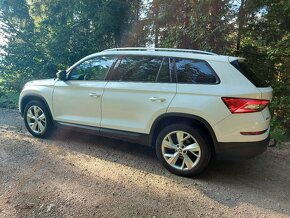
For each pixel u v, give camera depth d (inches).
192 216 131.7
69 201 137.6
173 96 166.9
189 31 322.3
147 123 175.5
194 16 319.3
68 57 416.8
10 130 243.1
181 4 340.8
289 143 248.2
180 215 132.0
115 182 158.7
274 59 303.9
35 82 230.1
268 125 163.2
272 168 191.3
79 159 187.3
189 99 162.2
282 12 290.5
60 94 210.2
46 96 217.0
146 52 184.2
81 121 202.2
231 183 165.6
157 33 375.9
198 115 159.3
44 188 148.1
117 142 221.6
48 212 128.6
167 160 172.1
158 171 175.2
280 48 286.2
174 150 170.6
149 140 177.8
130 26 402.3
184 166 168.1
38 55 421.7
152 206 137.8
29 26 429.4
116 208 134.4
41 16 430.9
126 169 176.1
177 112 164.9
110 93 188.1
